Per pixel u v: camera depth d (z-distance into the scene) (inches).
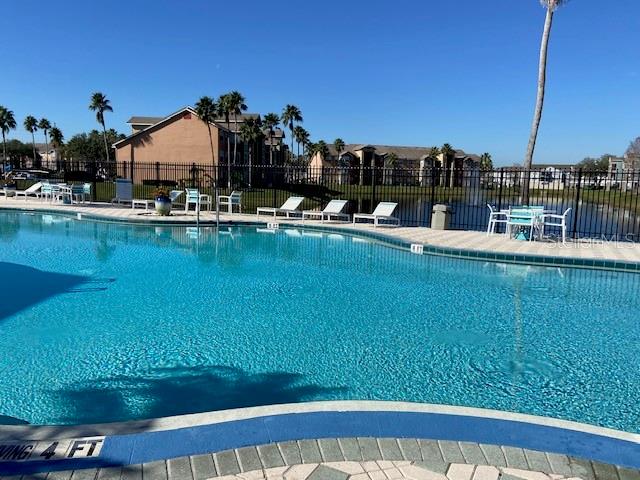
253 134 1897.1
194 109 1626.5
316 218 689.6
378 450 104.2
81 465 97.0
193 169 925.2
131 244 468.4
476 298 292.8
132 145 1646.2
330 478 95.3
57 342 206.7
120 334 218.1
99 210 690.2
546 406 159.3
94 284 311.0
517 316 257.9
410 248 446.0
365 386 171.5
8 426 110.7
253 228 600.4
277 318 246.8
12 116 2452.0
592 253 399.5
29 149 3208.7
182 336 217.2
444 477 96.6
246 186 1149.1
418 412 119.3
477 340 220.2
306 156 3154.5
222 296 287.0
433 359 197.0
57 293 286.7
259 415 116.6
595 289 317.4
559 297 297.4
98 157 2748.5
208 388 165.8
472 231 544.4
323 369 184.9
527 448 106.3
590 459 103.4
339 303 277.4
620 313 265.1
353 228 554.9
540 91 510.6
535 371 186.9
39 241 474.6
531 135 526.0
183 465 98.0
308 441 106.7
